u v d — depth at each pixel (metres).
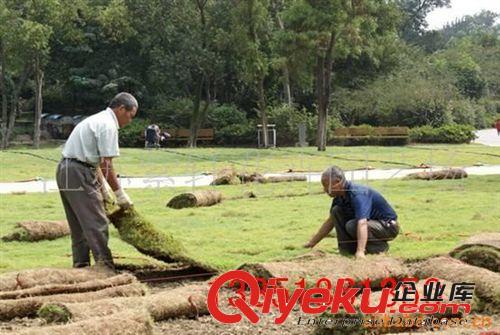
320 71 34.81
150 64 48.47
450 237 11.38
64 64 49.69
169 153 32.19
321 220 13.32
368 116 48.97
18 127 50.41
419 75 53.91
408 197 16.58
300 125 40.97
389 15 35.47
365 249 9.39
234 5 39.16
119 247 10.70
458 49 77.69
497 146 39.12
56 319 6.60
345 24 33.97
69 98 51.28
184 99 46.84
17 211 14.89
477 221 13.04
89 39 48.56
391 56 53.00
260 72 38.66
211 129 44.41
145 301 7.02
